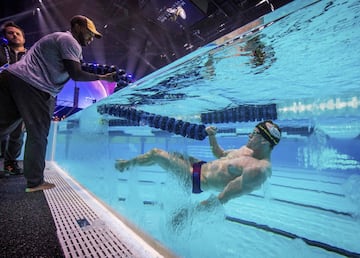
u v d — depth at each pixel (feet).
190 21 29.12
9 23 8.18
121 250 2.73
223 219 4.12
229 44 3.39
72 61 5.45
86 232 3.27
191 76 5.16
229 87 6.19
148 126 8.29
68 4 28.35
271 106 8.71
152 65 43.42
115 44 38.06
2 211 3.97
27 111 5.25
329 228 4.42
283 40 3.22
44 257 2.49
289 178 11.05
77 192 5.85
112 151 7.24
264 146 5.21
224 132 12.25
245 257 3.07
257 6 24.52
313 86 6.15
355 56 3.88
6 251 2.58
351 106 7.29
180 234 3.02
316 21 2.72
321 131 12.42
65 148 11.02
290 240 3.76
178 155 4.51
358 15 2.51
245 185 4.68
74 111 26.68
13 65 5.34
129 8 27.81
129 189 5.09
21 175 7.79
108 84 33.83
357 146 11.53
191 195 4.11
